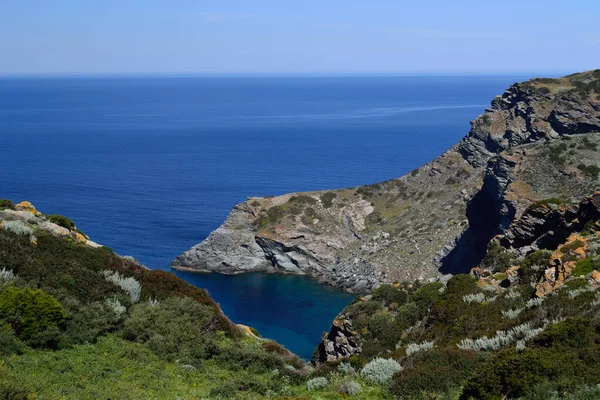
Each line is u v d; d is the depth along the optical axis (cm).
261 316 9338
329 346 4134
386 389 2317
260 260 11925
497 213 9562
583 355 1964
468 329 3083
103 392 2103
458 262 10125
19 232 3266
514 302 3228
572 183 8775
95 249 3534
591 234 3912
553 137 10981
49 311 2477
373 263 11050
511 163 9619
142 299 3309
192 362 2678
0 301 2416
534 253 3762
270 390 2477
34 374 2117
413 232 11594
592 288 2798
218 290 10719
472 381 1997
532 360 1920
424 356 2505
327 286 11000
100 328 2691
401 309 3847
